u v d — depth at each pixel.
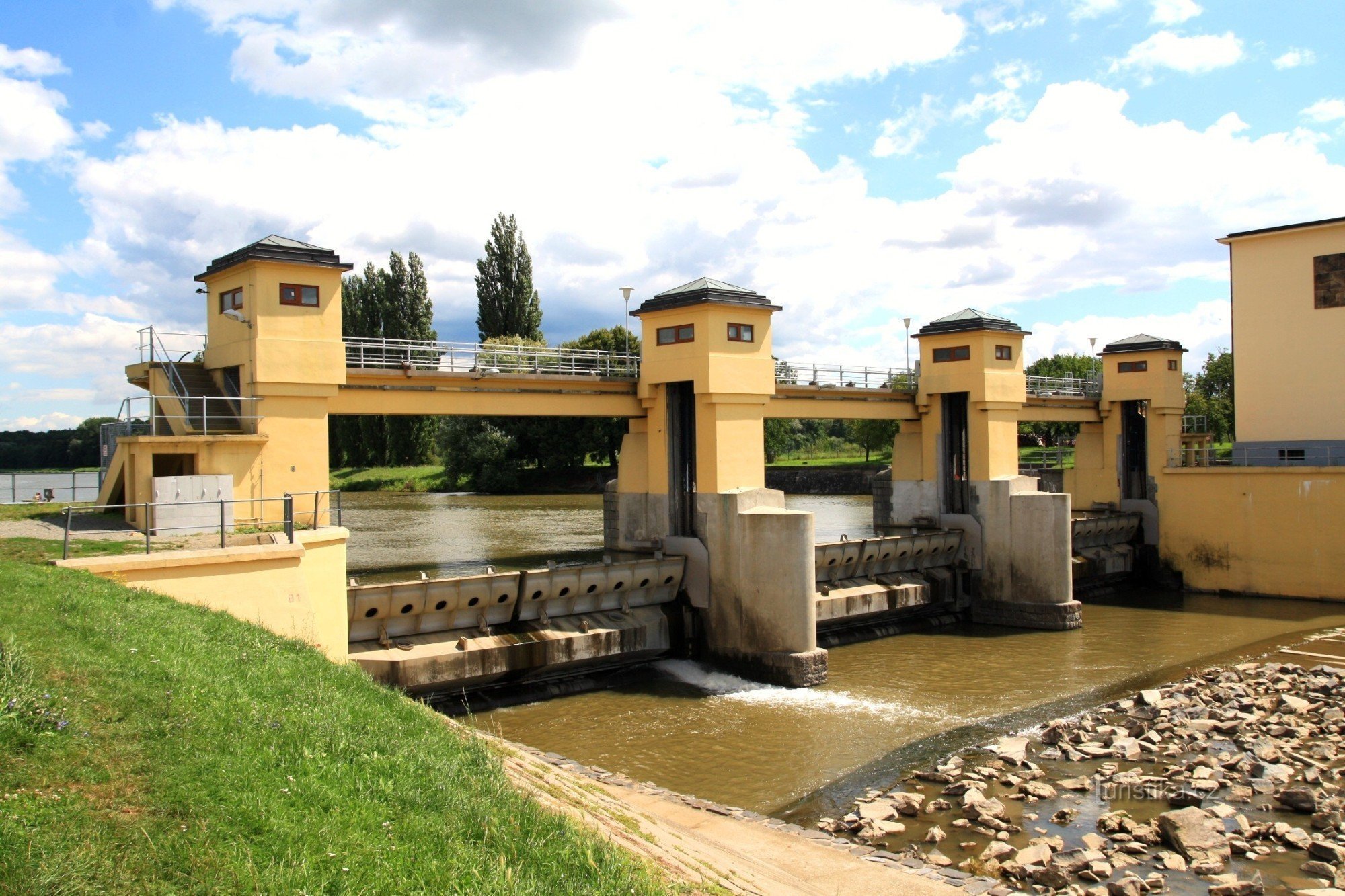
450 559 44.78
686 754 24.86
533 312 101.00
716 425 35.19
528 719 28.19
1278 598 49.03
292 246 27.31
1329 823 19.23
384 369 31.59
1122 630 42.59
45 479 43.97
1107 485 58.75
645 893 10.20
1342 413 49.03
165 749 10.01
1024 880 16.75
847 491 106.88
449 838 9.92
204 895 7.86
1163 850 18.06
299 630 19.75
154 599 16.36
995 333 46.69
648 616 34.56
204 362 29.95
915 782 22.58
